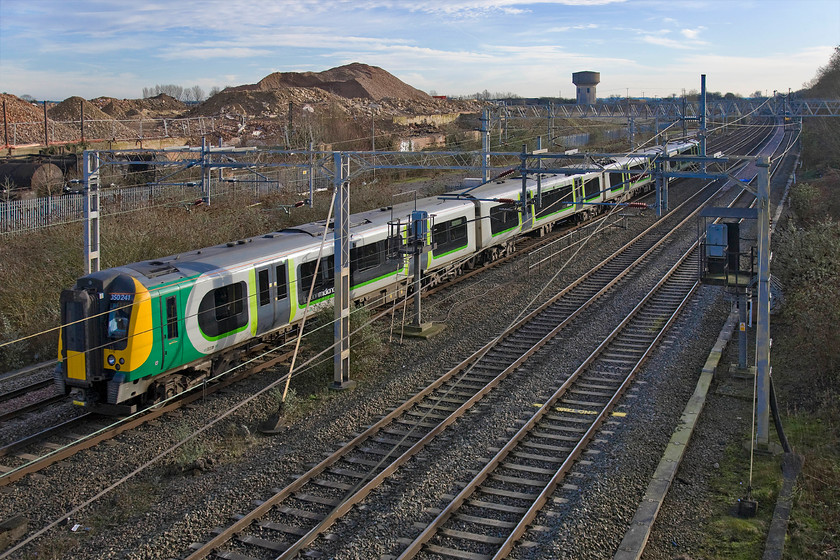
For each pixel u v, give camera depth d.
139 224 24.80
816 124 51.56
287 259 16.89
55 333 18.16
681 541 9.06
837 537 9.02
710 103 39.41
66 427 13.10
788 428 12.28
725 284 14.66
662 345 16.97
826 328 14.26
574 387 14.58
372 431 12.52
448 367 15.85
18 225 26.06
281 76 127.94
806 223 30.30
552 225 32.66
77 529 9.73
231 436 12.59
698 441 11.98
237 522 9.41
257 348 17.42
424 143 64.81
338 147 54.38
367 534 9.21
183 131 65.94
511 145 50.56
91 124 60.78
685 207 37.75
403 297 21.89
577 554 8.70
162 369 13.81
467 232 24.47
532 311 19.97
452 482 10.62
